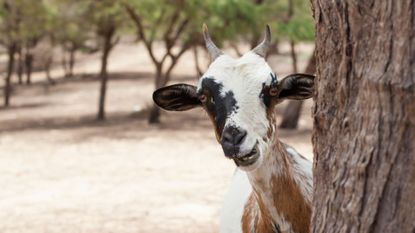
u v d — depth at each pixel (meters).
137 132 19.91
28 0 24.77
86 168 14.50
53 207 11.14
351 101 3.13
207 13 20.22
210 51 4.39
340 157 3.20
